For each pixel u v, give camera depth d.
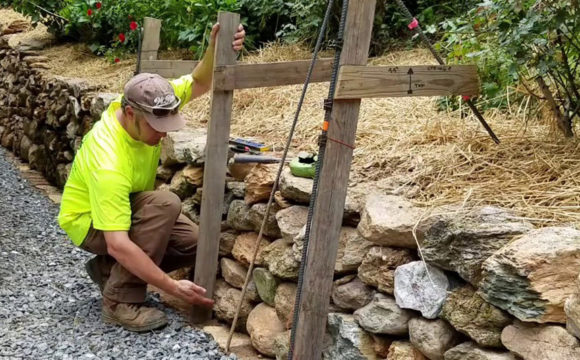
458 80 2.97
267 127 4.40
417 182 3.11
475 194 2.84
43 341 3.52
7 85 8.58
